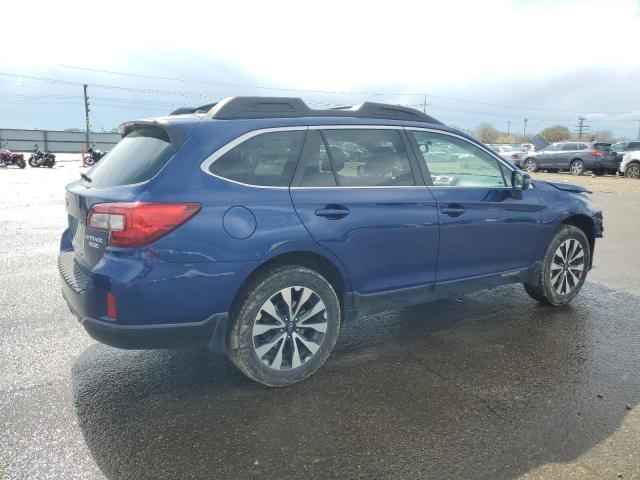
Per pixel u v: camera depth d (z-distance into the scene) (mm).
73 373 3561
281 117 3420
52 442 2760
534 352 3947
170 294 2910
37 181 18547
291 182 3320
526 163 27953
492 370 3637
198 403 3180
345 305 3623
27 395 3250
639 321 4637
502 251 4438
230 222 3031
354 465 2582
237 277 3074
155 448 2717
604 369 3654
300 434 2848
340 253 3453
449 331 4402
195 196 2965
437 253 3986
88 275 2967
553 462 2609
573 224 5172
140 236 2832
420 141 4008
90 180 3447
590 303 5156
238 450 2703
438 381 3473
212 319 3068
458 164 4203
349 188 3539
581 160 25500
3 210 11000
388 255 3707
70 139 56219
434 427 2916
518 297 5363
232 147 3160
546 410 3098
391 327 4504
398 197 3725
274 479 2480
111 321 2887
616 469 2553
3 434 2822
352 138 3641
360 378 3520
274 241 3158
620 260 7098
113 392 3307
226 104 3297
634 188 18656
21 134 53969
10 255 6887
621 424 2949
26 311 4719
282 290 3258
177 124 3148
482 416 3031
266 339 3293
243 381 3465
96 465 2574
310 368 3436
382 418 3008
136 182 3000
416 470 2547
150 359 3801
